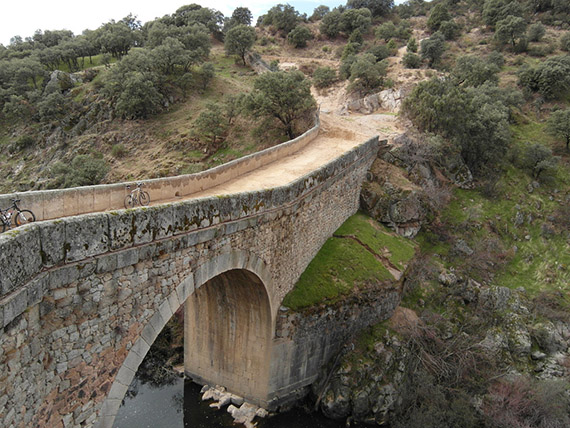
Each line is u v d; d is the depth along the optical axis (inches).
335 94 1882.4
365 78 1780.3
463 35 2507.4
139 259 354.6
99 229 315.0
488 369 780.0
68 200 430.9
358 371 711.1
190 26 2369.6
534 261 1055.6
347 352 740.7
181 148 1449.3
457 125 1203.9
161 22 2657.5
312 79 2081.7
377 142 1143.6
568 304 933.8
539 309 915.4
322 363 740.0
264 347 667.4
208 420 684.7
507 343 832.9
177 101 1747.0
